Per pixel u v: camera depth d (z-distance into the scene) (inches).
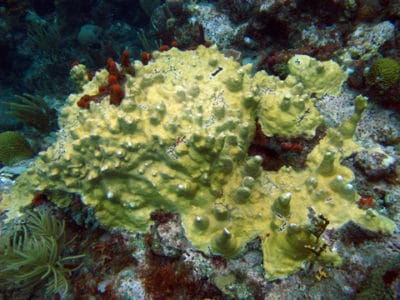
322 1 178.1
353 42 161.3
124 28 413.7
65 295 116.0
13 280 114.0
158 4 357.4
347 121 113.9
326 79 141.3
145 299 99.2
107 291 106.7
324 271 90.2
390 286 81.9
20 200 128.0
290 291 89.2
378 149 113.2
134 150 100.3
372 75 131.1
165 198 103.0
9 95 393.7
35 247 112.0
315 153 114.0
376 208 101.3
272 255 93.8
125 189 108.0
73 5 404.5
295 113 116.3
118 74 126.3
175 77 123.4
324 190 101.0
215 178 102.8
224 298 93.7
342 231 94.5
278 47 210.8
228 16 254.7
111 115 105.0
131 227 112.8
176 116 101.5
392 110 132.0
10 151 170.6
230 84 115.5
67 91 307.9
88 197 112.1
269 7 191.0
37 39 369.7
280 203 93.7
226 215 100.3
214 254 97.8
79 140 103.9
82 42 362.3
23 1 398.3
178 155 97.8
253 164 100.7
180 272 98.4
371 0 165.9
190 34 259.4
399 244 89.1
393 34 152.8
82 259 120.0
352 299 85.5
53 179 114.0
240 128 105.3
